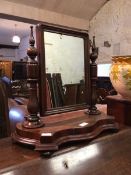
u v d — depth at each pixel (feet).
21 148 2.26
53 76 2.61
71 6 10.24
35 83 2.35
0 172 1.79
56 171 1.87
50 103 2.56
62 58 2.71
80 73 2.91
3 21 14.19
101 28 11.40
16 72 10.16
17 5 9.32
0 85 3.14
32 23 10.49
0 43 21.98
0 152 2.17
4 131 3.04
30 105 2.35
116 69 2.90
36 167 1.90
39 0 9.31
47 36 2.53
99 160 2.10
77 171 1.90
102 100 4.53
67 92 2.77
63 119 2.65
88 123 2.52
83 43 2.93
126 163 2.06
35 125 2.31
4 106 3.08
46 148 2.07
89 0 10.19
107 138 2.55
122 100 3.18
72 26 11.18
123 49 10.40
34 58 2.34
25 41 19.98
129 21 10.02
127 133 2.78
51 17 10.36
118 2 10.42
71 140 2.31
